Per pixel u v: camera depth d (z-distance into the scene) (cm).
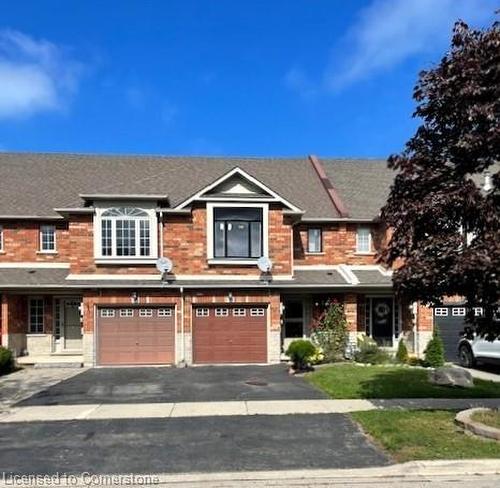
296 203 2648
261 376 1864
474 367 2111
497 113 1007
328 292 2427
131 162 2895
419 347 2470
